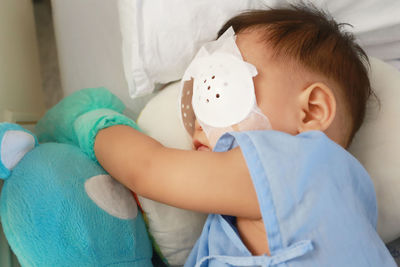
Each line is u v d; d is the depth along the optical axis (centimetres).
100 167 65
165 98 83
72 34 99
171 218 72
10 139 57
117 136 63
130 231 62
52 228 53
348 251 53
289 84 62
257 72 62
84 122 67
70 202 55
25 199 54
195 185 56
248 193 55
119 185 66
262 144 55
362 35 88
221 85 61
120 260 59
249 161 54
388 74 80
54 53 127
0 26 84
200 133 70
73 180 58
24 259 54
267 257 54
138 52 79
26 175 56
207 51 68
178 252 75
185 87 73
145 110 83
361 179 59
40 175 56
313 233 53
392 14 85
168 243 73
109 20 100
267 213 53
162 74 84
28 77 101
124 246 60
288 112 62
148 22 77
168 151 60
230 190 56
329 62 65
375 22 85
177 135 79
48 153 61
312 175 54
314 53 65
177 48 80
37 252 53
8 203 54
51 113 76
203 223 76
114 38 99
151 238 76
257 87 62
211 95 61
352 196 56
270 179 53
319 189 54
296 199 53
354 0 83
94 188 60
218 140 61
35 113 101
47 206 54
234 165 56
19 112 83
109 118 66
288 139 56
